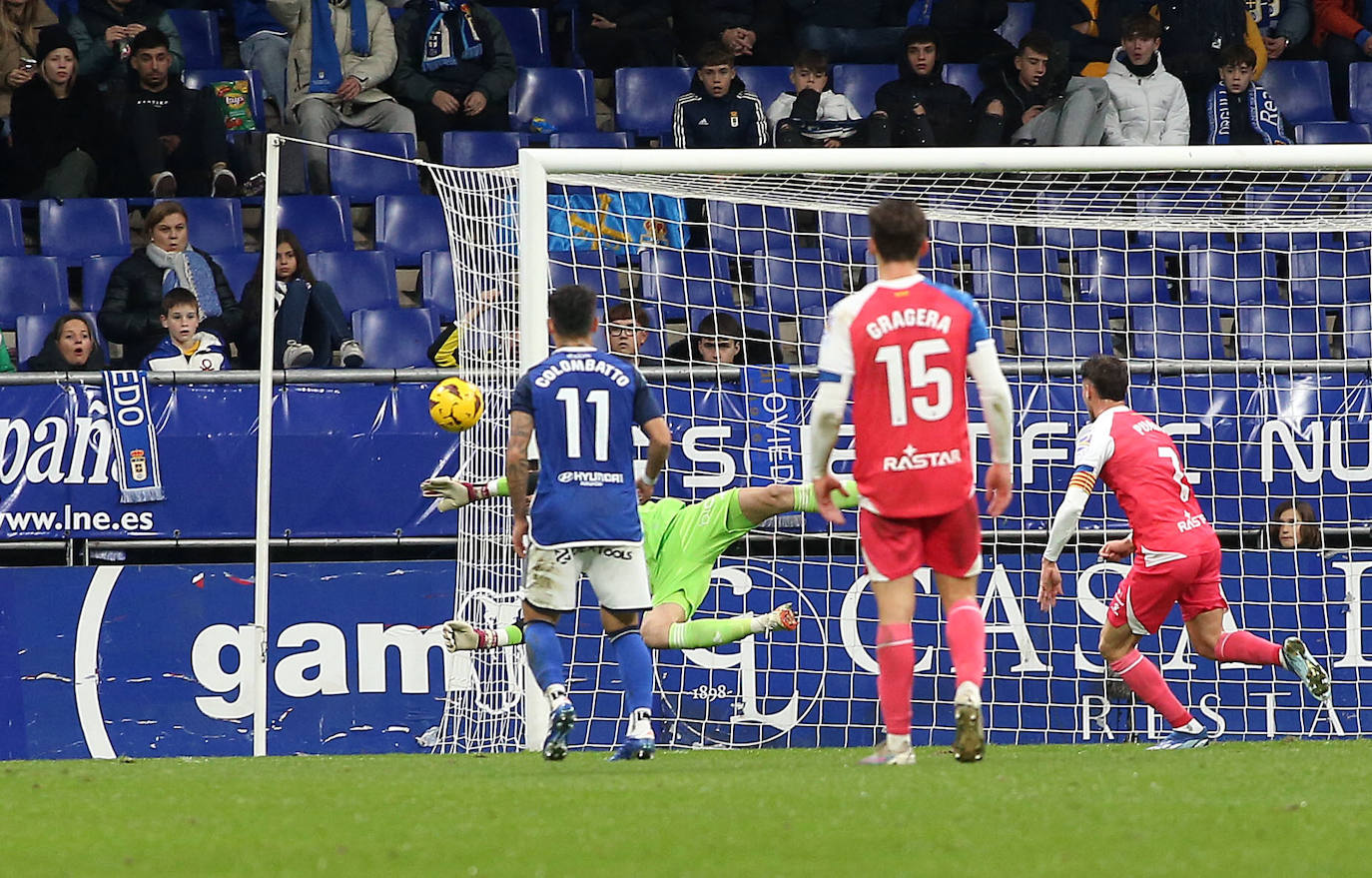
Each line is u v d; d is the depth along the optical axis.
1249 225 32.06
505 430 28.55
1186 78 47.16
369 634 28.20
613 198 34.78
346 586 28.28
